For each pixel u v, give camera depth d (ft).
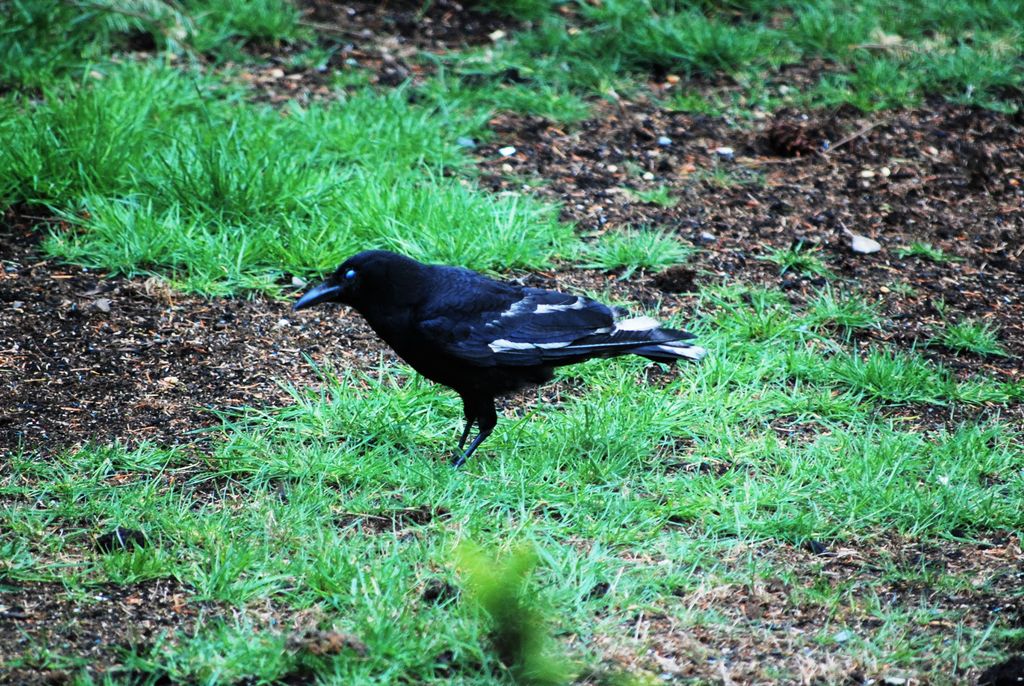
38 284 39.04
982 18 62.90
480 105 53.01
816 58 59.47
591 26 60.95
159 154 43.52
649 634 24.13
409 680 22.34
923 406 35.01
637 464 31.01
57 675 21.91
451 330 29.96
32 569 25.32
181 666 22.40
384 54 57.31
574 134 51.55
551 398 34.81
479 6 62.23
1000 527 28.68
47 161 43.32
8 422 31.71
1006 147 52.39
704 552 27.12
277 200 42.73
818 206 47.26
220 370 35.01
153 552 25.53
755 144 51.88
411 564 25.82
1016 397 35.50
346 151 47.19
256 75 54.49
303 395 33.76
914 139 52.54
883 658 23.52
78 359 35.14
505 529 27.53
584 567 25.96
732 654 23.63
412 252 40.81
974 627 24.68
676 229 44.91
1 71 51.11
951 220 46.83
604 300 39.63
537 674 21.72
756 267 42.70
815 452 31.42
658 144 51.21
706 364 35.78
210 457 30.40
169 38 55.26
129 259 40.11
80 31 54.24
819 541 27.81
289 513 27.61
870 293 41.47
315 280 40.14
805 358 36.29
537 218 44.01
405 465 30.01
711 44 57.62
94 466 29.66
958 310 40.63
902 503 29.04
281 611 24.35
